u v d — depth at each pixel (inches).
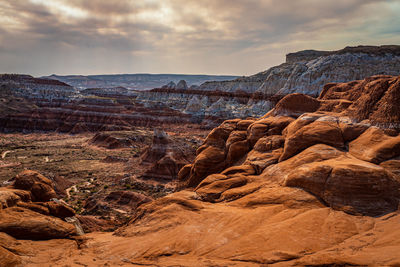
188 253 785.6
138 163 3243.1
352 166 977.5
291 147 1365.7
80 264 768.3
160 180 2669.8
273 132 1653.5
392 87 1237.7
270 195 1071.0
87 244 944.9
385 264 571.5
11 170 3179.1
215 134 1919.3
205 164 1724.9
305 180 1040.8
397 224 778.8
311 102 1792.6
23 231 925.2
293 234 787.4
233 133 1834.4
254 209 1023.6
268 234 804.6
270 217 933.2
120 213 1838.1
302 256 677.3
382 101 1259.8
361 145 1187.3
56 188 2388.0
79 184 2731.3
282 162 1322.6
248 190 1194.0
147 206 1196.5
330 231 787.4
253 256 705.6
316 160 1189.1
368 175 928.3
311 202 965.2
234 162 1679.4
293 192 1035.9
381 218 833.5
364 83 1678.2
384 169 951.6
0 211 976.3
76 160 3831.2
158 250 813.9
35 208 1122.0
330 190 962.1
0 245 814.5
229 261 693.9
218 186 1286.9
